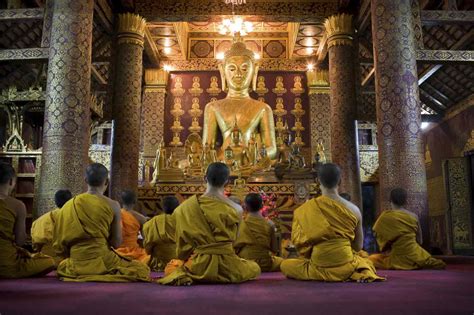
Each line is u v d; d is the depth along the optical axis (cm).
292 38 1697
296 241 520
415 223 698
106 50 1576
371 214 1881
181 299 364
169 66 1808
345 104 1318
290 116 1802
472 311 306
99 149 1752
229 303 343
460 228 1346
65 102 884
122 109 1302
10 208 557
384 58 930
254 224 648
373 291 416
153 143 1752
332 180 516
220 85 1822
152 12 1366
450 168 1385
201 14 1368
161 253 666
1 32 1292
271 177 1215
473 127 1501
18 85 1407
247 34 1838
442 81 1570
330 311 307
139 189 1235
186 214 479
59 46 908
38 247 669
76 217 512
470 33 1279
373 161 1800
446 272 639
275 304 338
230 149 1313
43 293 403
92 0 965
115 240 538
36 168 1106
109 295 390
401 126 891
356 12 1359
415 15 1008
